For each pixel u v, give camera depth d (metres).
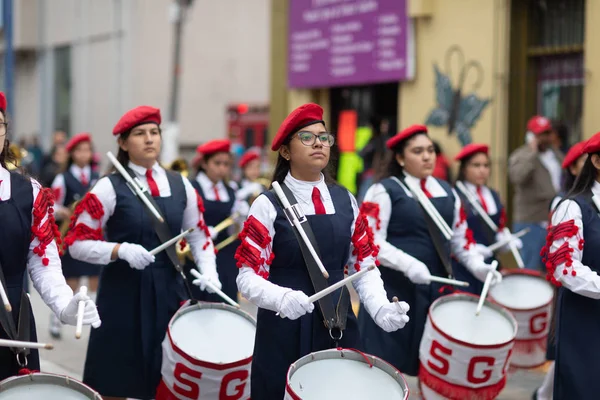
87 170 11.05
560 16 11.52
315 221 4.48
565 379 5.15
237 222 8.95
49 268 4.16
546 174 10.20
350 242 4.62
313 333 4.46
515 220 10.52
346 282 4.12
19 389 3.75
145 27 26.88
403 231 6.43
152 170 5.97
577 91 11.41
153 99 26.98
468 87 12.13
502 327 5.81
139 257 5.48
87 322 3.84
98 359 5.76
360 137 14.07
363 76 13.52
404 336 6.36
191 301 5.52
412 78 12.84
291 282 4.46
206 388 4.99
